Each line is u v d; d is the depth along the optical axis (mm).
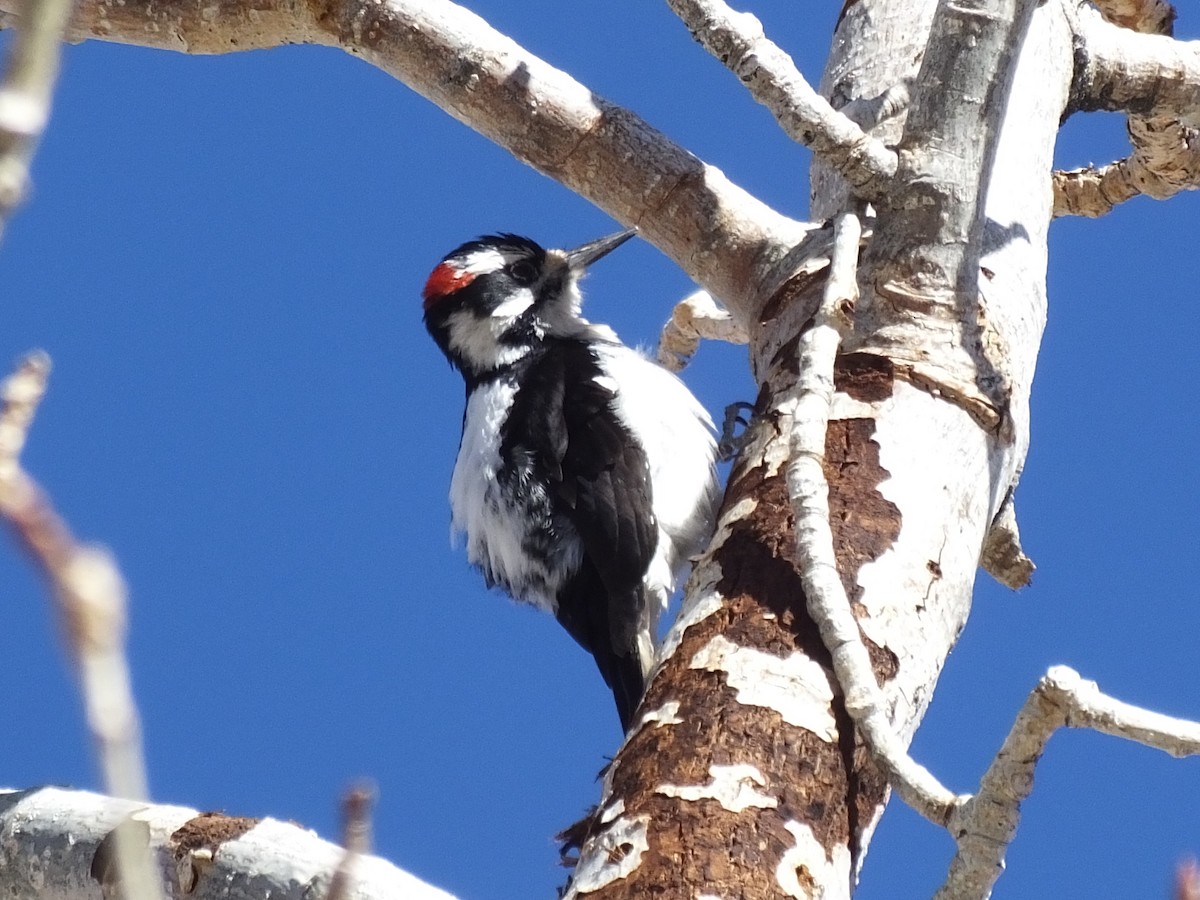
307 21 11016
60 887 8078
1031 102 10445
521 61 10820
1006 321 9062
